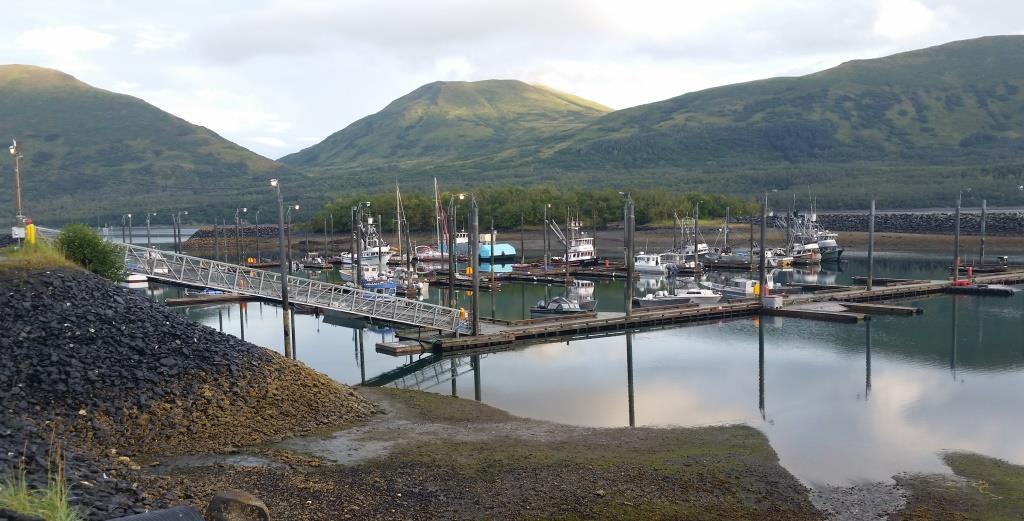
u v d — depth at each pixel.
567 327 59.09
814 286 83.75
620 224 180.62
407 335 55.75
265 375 31.72
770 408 35.44
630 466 25.97
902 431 31.14
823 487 24.44
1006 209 191.62
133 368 28.75
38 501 14.44
